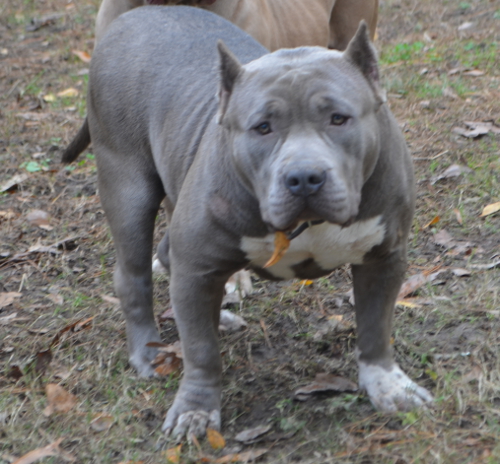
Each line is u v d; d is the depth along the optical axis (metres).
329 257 3.59
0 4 11.98
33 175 6.93
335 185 3.04
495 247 5.14
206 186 3.52
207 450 3.60
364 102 3.26
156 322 4.83
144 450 3.64
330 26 7.69
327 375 4.03
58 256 5.70
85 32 10.69
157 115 4.23
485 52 8.57
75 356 4.48
